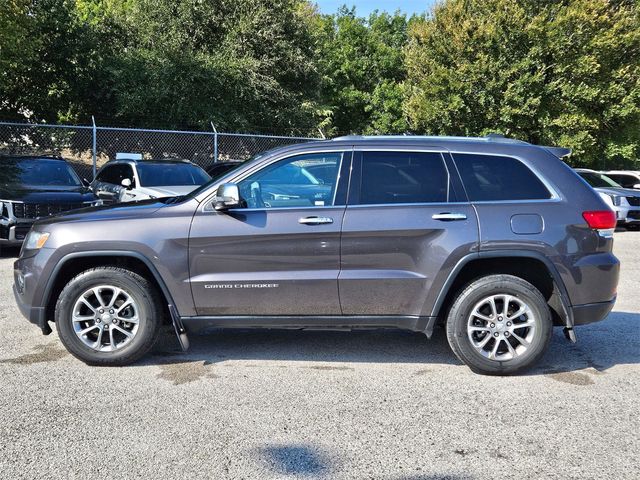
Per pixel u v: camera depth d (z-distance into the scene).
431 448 3.23
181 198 4.75
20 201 8.96
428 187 4.40
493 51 18.75
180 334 4.42
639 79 18.34
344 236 4.29
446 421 3.58
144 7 22.16
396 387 4.14
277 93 22.12
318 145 4.53
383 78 37.16
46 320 4.49
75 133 18.09
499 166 4.46
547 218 4.29
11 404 3.77
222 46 21.81
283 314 4.39
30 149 16.48
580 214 4.34
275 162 4.48
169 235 4.32
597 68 17.70
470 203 4.34
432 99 19.97
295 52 22.91
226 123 20.84
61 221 4.46
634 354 4.92
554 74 18.42
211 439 3.32
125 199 10.42
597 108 18.72
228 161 14.27
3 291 6.92
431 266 4.27
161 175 10.95
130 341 4.44
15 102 20.58
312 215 4.32
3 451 3.15
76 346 4.43
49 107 21.19
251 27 21.66
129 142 19.31
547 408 3.79
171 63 20.50
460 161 4.45
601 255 4.36
